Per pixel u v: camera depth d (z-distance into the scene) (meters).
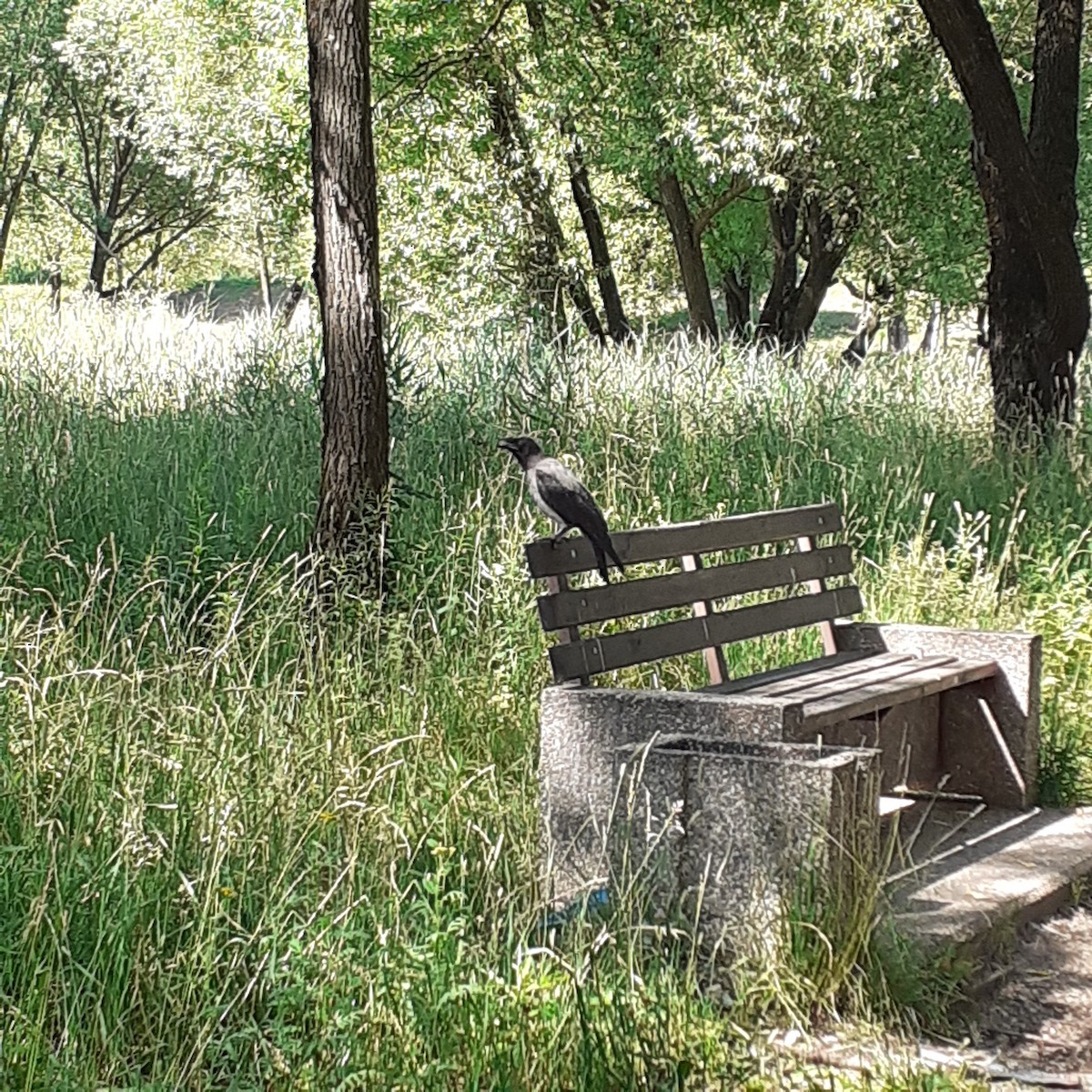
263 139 24.48
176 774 5.19
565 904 5.57
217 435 11.03
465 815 5.71
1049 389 13.25
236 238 45.00
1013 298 13.24
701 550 6.72
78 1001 4.25
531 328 13.66
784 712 5.58
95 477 9.52
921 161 26.31
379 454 8.59
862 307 36.69
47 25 44.00
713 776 5.23
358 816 5.14
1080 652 8.56
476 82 20.94
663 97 22.95
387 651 7.20
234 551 8.59
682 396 12.84
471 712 6.98
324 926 4.52
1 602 6.57
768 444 11.89
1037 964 5.66
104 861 4.65
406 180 24.09
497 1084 4.12
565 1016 4.39
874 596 9.17
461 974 4.45
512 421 11.27
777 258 30.66
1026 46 25.95
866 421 13.14
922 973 5.13
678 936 5.17
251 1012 4.40
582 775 5.72
